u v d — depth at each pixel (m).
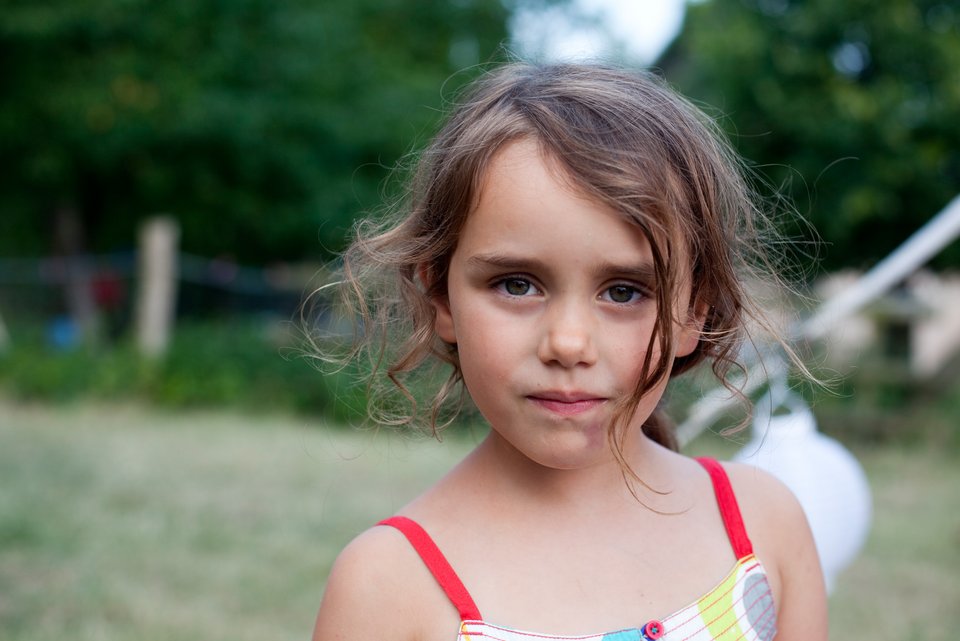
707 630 1.17
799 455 2.11
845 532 2.09
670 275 1.10
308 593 3.39
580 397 1.08
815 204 7.67
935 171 7.68
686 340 1.25
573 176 1.07
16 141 9.80
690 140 1.20
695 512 1.26
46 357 8.13
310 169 10.17
